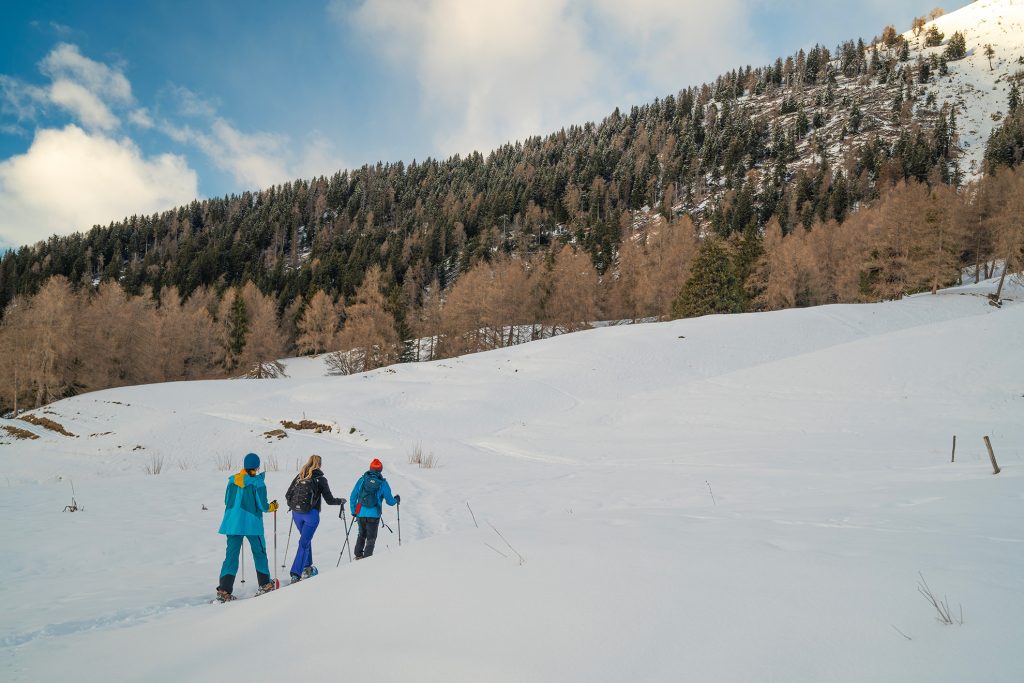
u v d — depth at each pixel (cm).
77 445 2841
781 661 238
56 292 4703
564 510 998
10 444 2933
